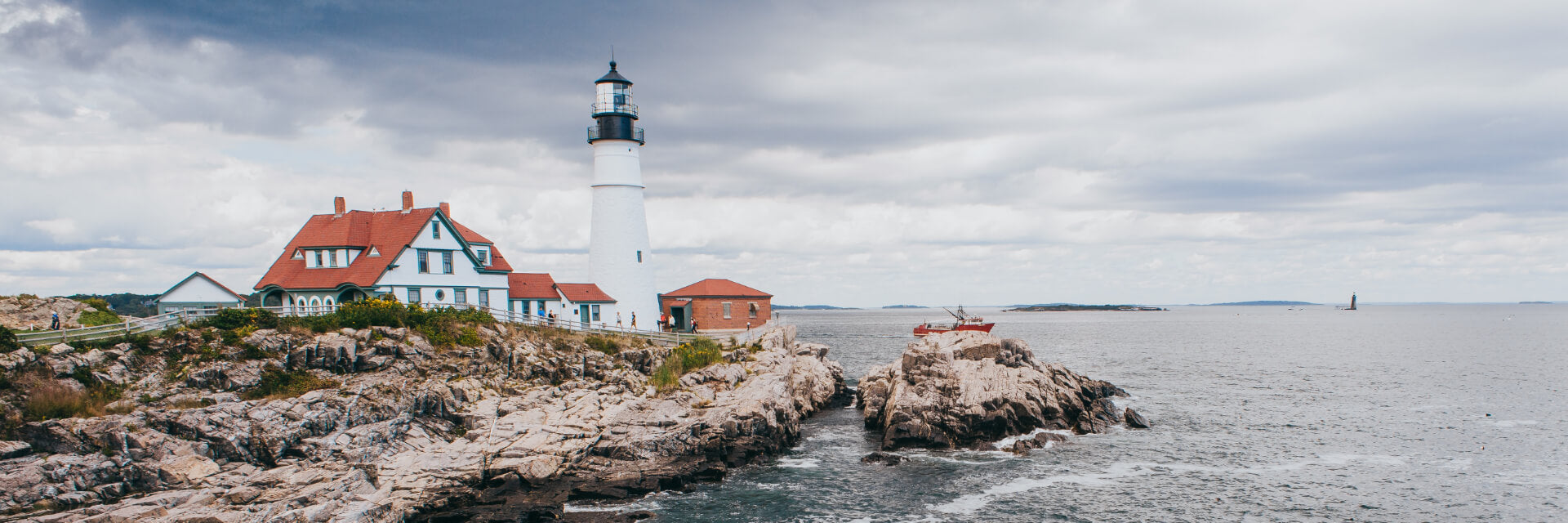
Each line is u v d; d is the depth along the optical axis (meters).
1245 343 147.25
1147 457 47.19
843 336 180.62
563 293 65.38
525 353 50.31
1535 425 56.09
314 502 31.75
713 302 77.81
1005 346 62.09
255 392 39.78
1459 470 44.66
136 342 39.84
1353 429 54.97
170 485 33.09
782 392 52.31
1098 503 38.91
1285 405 64.94
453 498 35.97
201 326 42.53
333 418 39.00
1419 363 101.25
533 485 38.44
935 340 59.38
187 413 35.72
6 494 30.30
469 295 59.75
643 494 38.56
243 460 35.72
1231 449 49.03
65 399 34.66
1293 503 39.25
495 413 43.75
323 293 55.66
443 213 58.00
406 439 40.28
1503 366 96.06
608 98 69.25
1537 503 38.91
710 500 38.66
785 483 41.56
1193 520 36.91
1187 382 80.50
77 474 32.00
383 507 32.91
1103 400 59.56
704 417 46.47
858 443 50.53
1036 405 53.31
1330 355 115.88
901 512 37.41
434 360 46.38
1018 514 37.44
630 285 69.25
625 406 46.53
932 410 50.19
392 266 54.53
